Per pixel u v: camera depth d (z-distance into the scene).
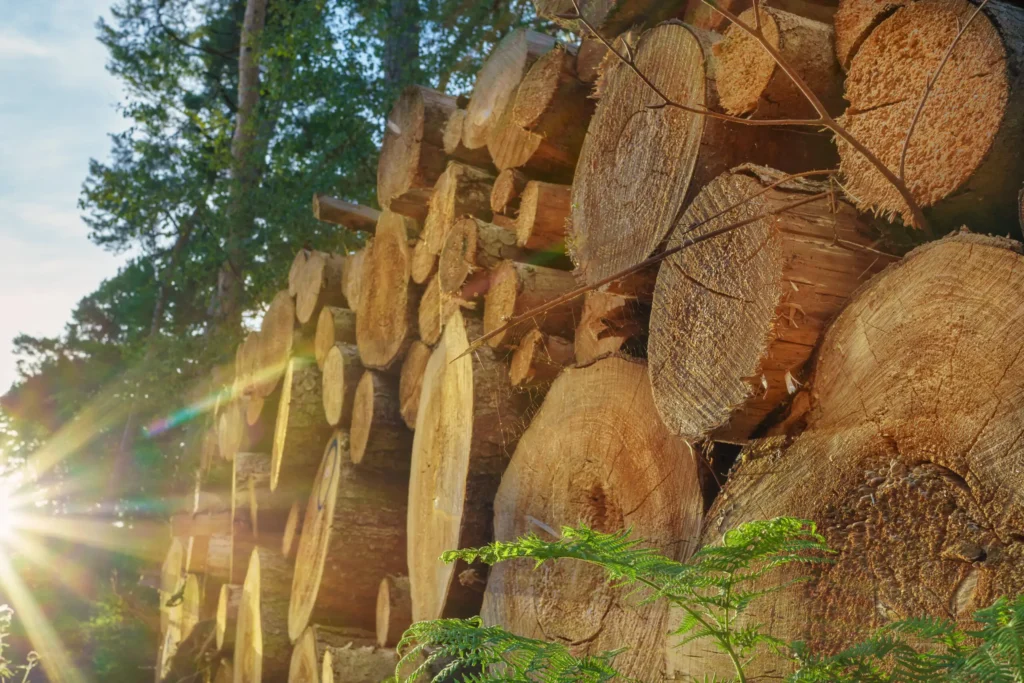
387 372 5.10
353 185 10.35
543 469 2.92
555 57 3.50
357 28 9.98
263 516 6.82
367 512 4.93
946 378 1.60
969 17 1.82
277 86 10.77
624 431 2.61
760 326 1.96
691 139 2.58
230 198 11.41
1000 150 1.77
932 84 1.76
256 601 5.88
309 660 4.73
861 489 1.73
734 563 1.41
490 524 3.47
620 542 1.50
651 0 3.19
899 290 1.71
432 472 3.89
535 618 2.79
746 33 2.41
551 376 3.39
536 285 3.42
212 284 13.26
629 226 2.81
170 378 12.92
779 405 1.98
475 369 3.56
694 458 2.36
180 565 10.19
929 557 1.60
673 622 2.09
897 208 1.93
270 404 7.55
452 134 4.51
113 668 10.78
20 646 12.09
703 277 2.17
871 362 1.75
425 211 4.67
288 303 6.98
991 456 1.51
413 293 4.75
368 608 4.89
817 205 2.08
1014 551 1.47
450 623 1.67
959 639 1.35
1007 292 1.52
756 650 1.82
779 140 2.56
